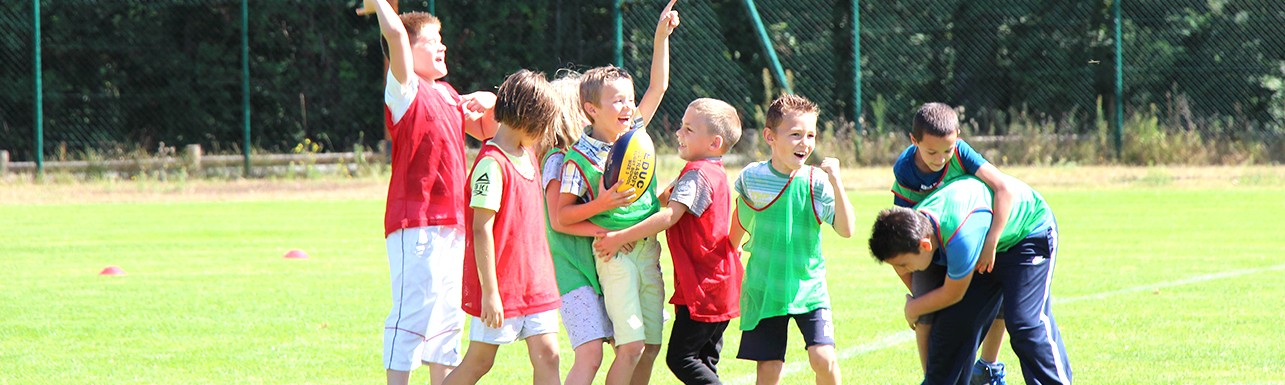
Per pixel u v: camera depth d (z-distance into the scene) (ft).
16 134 134.10
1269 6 127.65
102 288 48.44
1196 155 112.47
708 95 133.90
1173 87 130.41
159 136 137.90
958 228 26.68
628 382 27.48
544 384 26.94
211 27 138.92
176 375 32.83
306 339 37.68
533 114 26.55
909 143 117.19
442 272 27.89
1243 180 95.50
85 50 135.74
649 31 131.85
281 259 57.57
